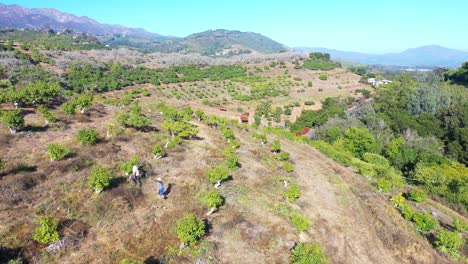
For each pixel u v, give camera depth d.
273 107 82.31
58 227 14.20
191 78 94.88
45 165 19.36
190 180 21.78
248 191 22.56
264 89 96.25
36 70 62.00
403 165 44.31
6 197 15.31
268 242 17.03
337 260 17.20
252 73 116.31
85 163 20.67
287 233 18.28
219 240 16.33
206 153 28.08
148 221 16.30
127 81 79.00
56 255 12.80
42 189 16.86
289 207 21.64
